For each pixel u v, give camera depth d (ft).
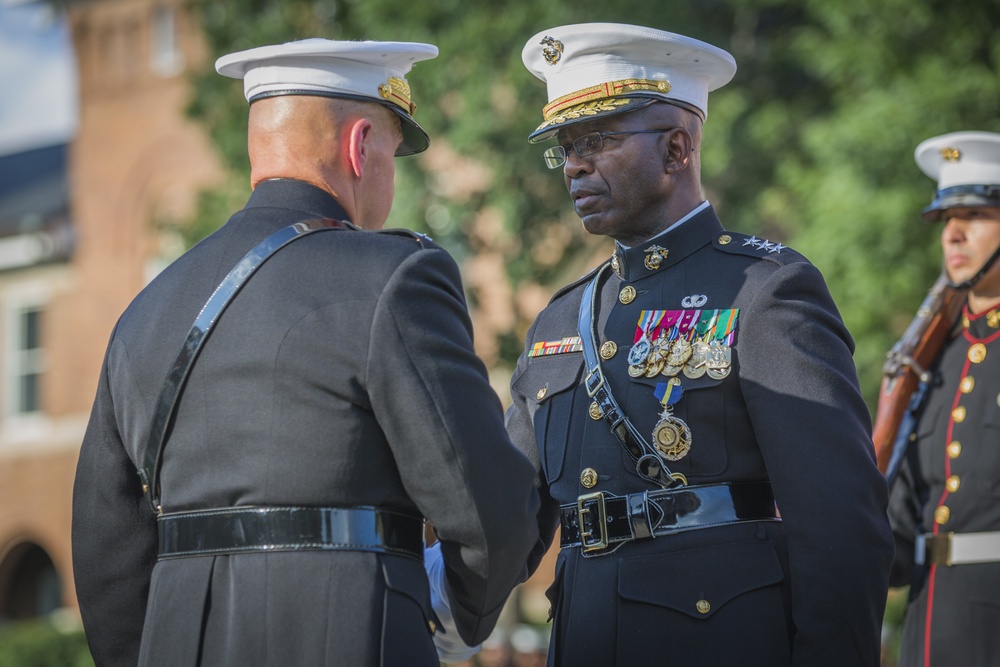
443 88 117.70
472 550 28.48
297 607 27.55
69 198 233.35
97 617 31.42
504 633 131.54
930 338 47.91
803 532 31.45
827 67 115.75
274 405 28.22
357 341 28.25
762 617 32.35
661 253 35.68
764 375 32.73
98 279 217.56
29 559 226.17
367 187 31.42
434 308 28.94
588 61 35.50
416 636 28.30
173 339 29.32
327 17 130.21
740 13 130.82
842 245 108.27
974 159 47.57
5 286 225.15
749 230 125.70
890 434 47.70
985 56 114.62
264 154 30.89
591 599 33.71
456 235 125.29
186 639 27.96
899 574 48.42
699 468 33.42
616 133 35.32
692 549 33.01
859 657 31.04
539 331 38.06
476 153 119.44
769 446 32.24
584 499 34.22
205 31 135.54
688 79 36.01
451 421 28.09
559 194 121.19
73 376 218.38
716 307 34.22
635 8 116.98
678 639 32.48
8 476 221.25
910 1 111.96
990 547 44.70
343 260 28.99
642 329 35.06
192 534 28.66
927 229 108.99
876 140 108.68
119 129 217.56
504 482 28.58
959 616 44.88
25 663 157.79
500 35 115.34
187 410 28.96
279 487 27.96
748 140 124.98
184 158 211.82
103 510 30.96
